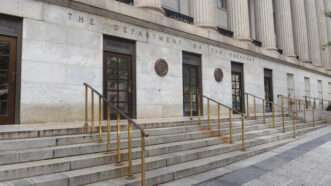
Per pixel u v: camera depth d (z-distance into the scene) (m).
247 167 6.34
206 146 7.15
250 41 14.11
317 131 12.31
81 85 7.36
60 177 4.20
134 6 9.23
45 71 6.73
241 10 13.91
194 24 11.63
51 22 6.91
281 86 16.66
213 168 6.11
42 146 5.02
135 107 8.75
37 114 6.55
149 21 9.13
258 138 8.83
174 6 12.11
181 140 7.05
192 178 5.38
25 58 6.44
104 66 8.13
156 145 6.32
